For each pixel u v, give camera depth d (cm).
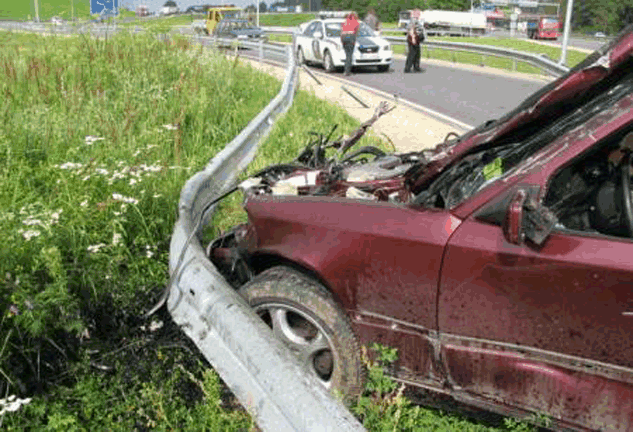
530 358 294
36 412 324
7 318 368
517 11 6206
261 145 905
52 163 662
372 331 332
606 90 315
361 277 328
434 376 323
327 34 2319
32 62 1121
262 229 365
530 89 1750
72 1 1431
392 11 12744
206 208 462
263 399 290
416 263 311
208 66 1384
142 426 336
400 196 381
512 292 289
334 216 340
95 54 1272
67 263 422
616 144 305
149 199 569
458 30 5834
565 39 2206
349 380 335
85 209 498
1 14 8388
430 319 314
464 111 1359
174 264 414
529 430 306
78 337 384
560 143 295
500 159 336
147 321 419
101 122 816
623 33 296
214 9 3522
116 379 358
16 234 429
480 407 313
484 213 300
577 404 286
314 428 247
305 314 342
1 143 668
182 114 908
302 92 1523
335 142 561
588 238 280
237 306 328
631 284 265
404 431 322
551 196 309
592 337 277
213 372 343
